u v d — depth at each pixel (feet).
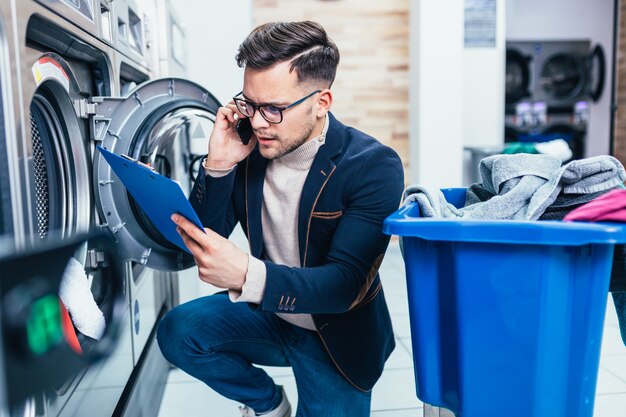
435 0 13.79
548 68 16.34
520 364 3.02
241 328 4.44
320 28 3.67
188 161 7.98
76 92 4.57
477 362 3.09
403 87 15.80
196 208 4.27
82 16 4.22
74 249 1.55
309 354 4.48
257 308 3.59
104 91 5.16
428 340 3.28
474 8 14.33
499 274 2.95
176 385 7.25
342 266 3.82
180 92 5.65
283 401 4.78
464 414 3.18
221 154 4.09
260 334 4.50
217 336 4.33
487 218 3.62
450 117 14.15
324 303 3.70
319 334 4.20
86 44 4.40
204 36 11.44
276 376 7.44
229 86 11.56
